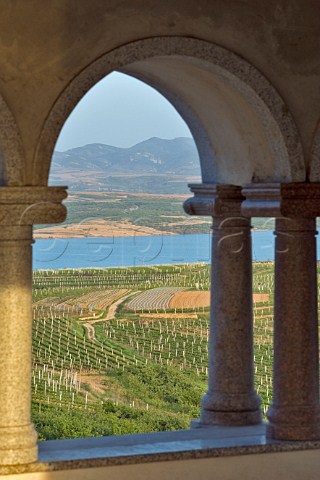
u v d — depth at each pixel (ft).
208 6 34.40
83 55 33.17
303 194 35.40
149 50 33.73
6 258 32.50
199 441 35.53
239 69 34.73
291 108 35.37
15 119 32.53
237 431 37.19
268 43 35.12
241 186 37.88
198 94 37.68
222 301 38.47
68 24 33.01
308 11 35.47
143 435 36.40
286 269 35.81
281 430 35.63
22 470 32.50
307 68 35.50
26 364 32.81
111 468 33.47
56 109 32.86
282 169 35.76
